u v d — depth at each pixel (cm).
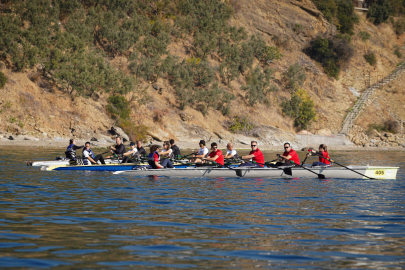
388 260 2328
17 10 17475
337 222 3247
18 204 3762
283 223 3191
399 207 3925
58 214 3378
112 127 16325
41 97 15988
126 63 19550
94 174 6397
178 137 17950
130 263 2211
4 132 14200
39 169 6838
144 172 6450
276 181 6025
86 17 19212
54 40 17388
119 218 3272
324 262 2283
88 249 2442
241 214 3506
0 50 16225
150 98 18162
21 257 2275
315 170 6600
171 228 2978
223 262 2253
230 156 7025
